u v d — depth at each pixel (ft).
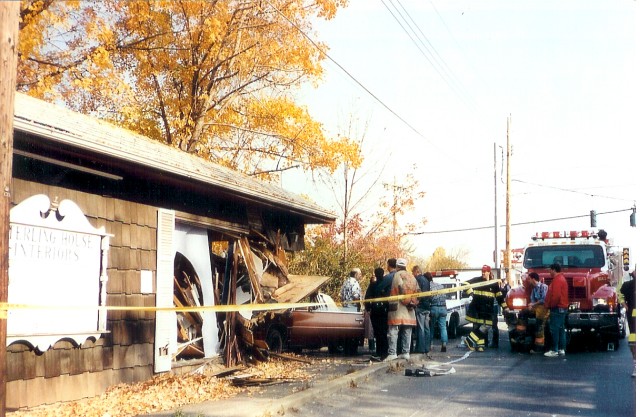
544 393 34.32
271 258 48.70
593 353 53.67
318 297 54.19
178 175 34.99
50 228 28.50
